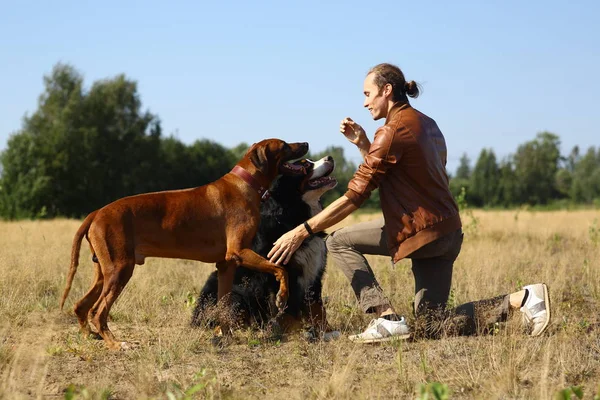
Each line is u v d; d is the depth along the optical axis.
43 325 6.77
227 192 6.41
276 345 6.02
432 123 5.95
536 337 5.77
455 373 4.91
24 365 5.17
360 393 4.45
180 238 6.22
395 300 7.60
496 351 5.16
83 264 9.94
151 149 62.12
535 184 92.38
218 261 6.45
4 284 7.84
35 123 59.47
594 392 4.51
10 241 13.34
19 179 45.19
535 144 101.12
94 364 5.38
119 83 60.84
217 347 5.93
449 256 5.93
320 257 6.57
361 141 6.62
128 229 6.01
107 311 5.91
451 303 6.78
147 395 4.51
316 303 6.58
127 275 5.98
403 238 5.74
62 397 4.50
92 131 56.50
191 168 69.12
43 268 9.05
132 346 5.84
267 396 4.49
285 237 5.96
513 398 4.40
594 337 5.97
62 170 55.06
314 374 5.08
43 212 34.53
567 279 8.76
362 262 6.21
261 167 6.52
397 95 5.99
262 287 6.61
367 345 5.90
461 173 150.62
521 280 8.30
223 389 4.68
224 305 6.27
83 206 56.12
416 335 6.02
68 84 60.62
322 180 6.87
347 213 5.84
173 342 5.77
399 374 4.93
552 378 4.81
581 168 115.19
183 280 9.05
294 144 6.88
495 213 30.69
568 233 16.14
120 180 60.09
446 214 5.75
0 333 5.77
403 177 5.76
